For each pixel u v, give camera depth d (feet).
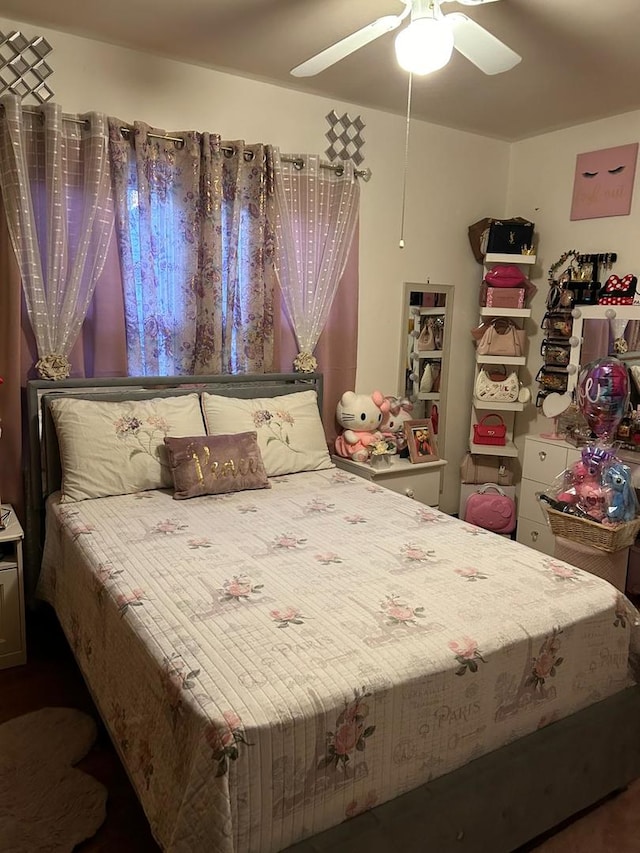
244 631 4.97
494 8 7.20
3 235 8.16
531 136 12.62
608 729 5.83
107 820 5.70
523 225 12.14
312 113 10.53
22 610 7.92
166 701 4.42
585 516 8.49
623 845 5.65
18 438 8.50
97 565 6.23
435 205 12.35
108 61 8.75
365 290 11.80
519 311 12.25
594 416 9.66
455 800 4.73
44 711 7.07
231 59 9.12
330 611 5.33
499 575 6.19
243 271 10.13
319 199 10.69
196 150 9.27
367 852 4.32
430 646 4.84
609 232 11.48
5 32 8.07
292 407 10.24
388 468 10.79
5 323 8.27
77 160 8.60
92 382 8.89
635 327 10.70
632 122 10.94
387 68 9.24
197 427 9.22
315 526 7.56
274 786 4.04
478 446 12.89
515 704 5.21
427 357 12.82
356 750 4.35
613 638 5.88
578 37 7.95
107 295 8.89
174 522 7.52
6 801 5.81
